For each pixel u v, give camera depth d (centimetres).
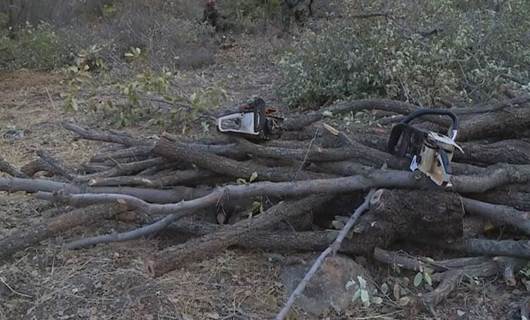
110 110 561
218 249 296
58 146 503
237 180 331
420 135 303
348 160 328
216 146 353
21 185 335
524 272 294
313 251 308
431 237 305
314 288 282
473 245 304
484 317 277
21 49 912
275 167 338
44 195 329
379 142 350
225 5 1177
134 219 334
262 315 275
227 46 1005
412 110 426
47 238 315
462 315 278
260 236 308
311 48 616
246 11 1165
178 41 951
